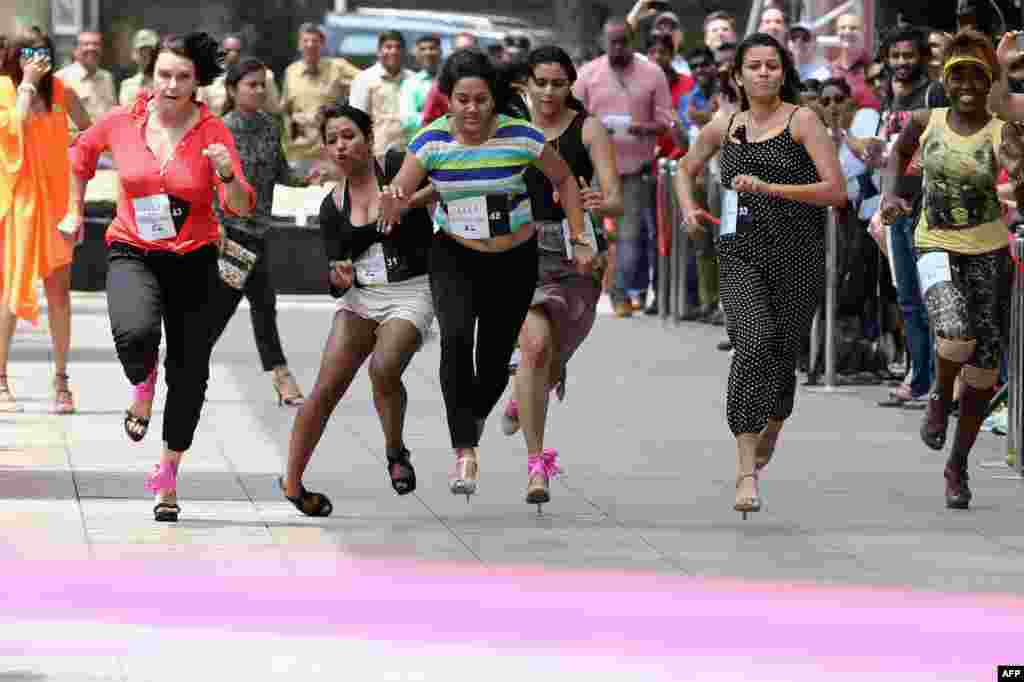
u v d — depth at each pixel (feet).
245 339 119.55
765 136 63.21
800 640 47.55
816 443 81.10
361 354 62.13
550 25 211.61
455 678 43.70
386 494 67.41
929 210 66.44
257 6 208.03
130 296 60.70
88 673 43.65
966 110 65.16
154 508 61.87
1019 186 64.80
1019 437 73.31
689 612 50.39
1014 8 86.22
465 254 61.26
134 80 151.23
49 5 172.86
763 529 62.13
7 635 46.96
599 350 115.44
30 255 85.71
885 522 63.67
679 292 129.18
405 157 60.75
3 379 87.61
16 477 69.10
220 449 76.69
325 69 149.69
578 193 61.93
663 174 128.36
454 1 213.87
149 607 50.06
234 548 57.67
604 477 71.87
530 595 52.08
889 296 99.91
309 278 148.25
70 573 53.88
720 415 88.84
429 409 89.56
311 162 148.87
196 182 60.90
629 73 130.11
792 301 63.72
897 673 44.55
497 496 67.46
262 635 47.34
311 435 62.03
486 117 60.03
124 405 88.48
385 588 52.70
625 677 43.91
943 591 53.26
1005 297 66.54
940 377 66.69
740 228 63.41
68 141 86.89
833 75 112.06
